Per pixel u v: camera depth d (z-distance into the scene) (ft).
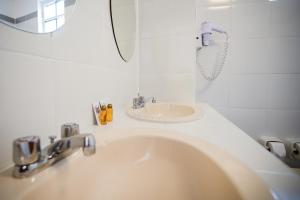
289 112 4.15
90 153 0.92
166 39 3.93
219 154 1.19
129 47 3.36
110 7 2.38
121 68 2.90
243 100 4.35
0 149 0.96
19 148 0.83
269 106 4.24
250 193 0.76
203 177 1.19
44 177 0.91
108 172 1.47
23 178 0.88
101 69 2.15
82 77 1.75
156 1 3.90
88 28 1.84
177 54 3.91
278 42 4.06
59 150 0.98
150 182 1.50
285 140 4.10
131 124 2.08
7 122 1.00
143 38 4.03
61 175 1.02
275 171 0.95
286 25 3.99
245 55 4.24
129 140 1.65
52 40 1.34
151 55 4.03
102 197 1.33
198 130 1.81
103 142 1.47
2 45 0.96
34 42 1.18
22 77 1.09
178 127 1.93
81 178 1.19
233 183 0.85
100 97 2.14
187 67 3.89
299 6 3.90
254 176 0.90
